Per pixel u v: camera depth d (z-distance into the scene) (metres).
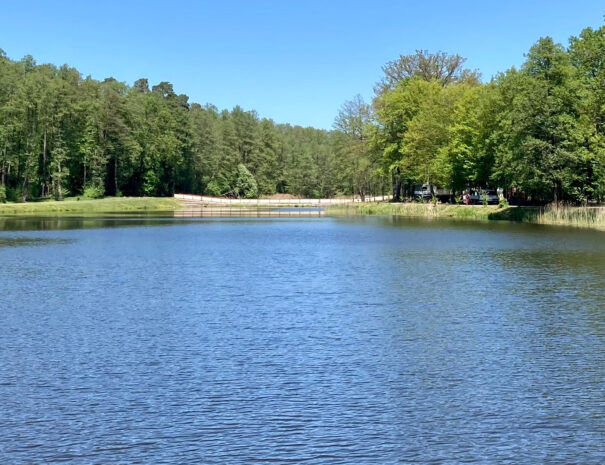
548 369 14.76
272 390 13.39
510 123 63.28
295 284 26.88
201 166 164.38
